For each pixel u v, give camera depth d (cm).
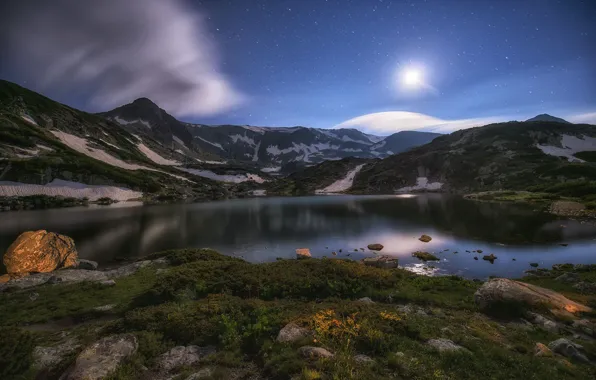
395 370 1131
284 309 1828
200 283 2362
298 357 1194
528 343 1565
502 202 12281
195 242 6084
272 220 9019
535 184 16138
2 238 6112
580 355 1406
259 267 2795
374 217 9369
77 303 2202
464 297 2425
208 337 1520
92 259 4791
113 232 7012
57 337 1603
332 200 15775
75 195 13962
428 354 1273
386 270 3112
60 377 1162
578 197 10850
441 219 8619
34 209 11381
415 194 18825
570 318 1889
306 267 2820
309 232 7119
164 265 3403
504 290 2166
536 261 4434
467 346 1401
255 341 1412
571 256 4625
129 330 1609
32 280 3023
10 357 1267
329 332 1399
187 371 1210
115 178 16425
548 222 7475
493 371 1152
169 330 1574
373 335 1364
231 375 1172
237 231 7269
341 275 2683
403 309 2083
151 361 1310
